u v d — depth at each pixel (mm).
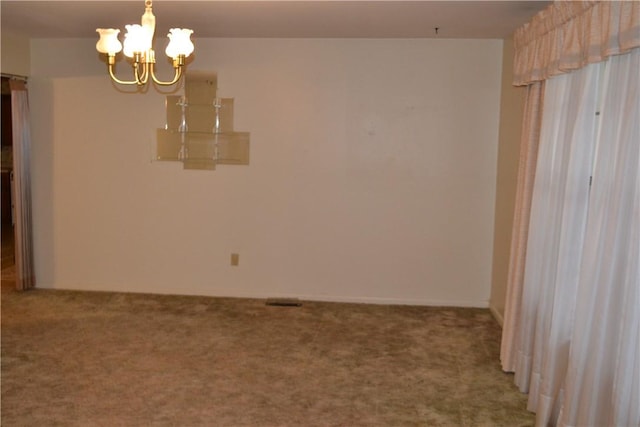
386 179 4945
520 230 3430
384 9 3686
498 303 4684
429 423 2939
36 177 5203
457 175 4891
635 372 2158
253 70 4910
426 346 4035
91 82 5051
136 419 2902
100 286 5281
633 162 2234
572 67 2688
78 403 3059
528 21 3889
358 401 3166
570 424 2561
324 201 5016
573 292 2764
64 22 4266
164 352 3811
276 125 4961
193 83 4969
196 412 2992
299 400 3160
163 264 5215
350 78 4863
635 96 2195
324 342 4074
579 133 2689
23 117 5051
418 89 4832
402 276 5039
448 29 4309
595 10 2463
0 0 3615
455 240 4961
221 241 5145
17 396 3125
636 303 2152
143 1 3566
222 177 5066
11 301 4898
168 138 5055
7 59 4781
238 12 3848
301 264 5109
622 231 2297
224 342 4023
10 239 7617
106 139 5109
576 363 2531
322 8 3693
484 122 4816
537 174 3164
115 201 5176
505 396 3266
